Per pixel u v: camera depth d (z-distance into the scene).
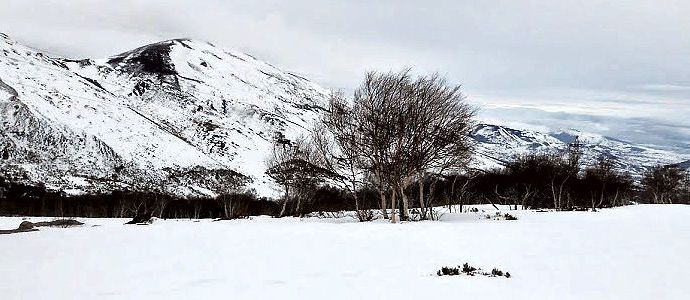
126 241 20.00
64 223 31.59
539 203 72.12
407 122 35.19
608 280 11.70
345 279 11.94
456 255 15.75
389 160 35.22
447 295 10.23
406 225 28.58
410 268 13.45
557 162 67.25
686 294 10.34
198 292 10.55
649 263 14.06
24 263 14.37
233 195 79.31
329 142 51.44
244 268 13.48
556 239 20.14
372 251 16.73
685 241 19.30
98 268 13.48
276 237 21.34
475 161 57.16
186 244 18.84
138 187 103.50
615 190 75.25
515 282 11.51
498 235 21.88
